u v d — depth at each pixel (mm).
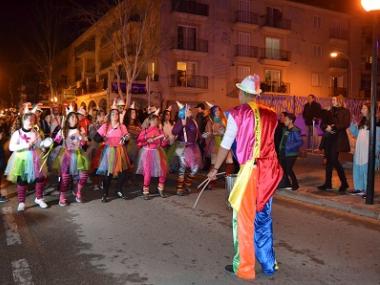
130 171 10078
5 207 8219
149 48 27297
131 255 5426
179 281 4586
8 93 53312
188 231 6516
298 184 10180
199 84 35031
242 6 37344
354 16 43844
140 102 33562
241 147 4473
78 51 48062
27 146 7762
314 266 5047
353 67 44688
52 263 5156
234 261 4719
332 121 9070
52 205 8383
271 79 39406
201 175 12273
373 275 4789
